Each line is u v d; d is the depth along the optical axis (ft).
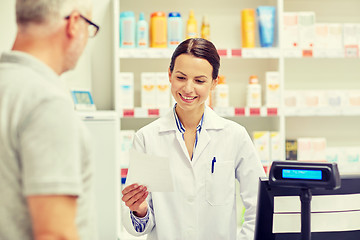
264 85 11.42
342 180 4.37
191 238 6.23
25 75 3.08
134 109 10.39
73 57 3.43
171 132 6.47
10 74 3.10
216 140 6.46
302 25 10.85
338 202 4.37
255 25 11.83
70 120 2.99
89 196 3.29
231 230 6.43
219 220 6.33
